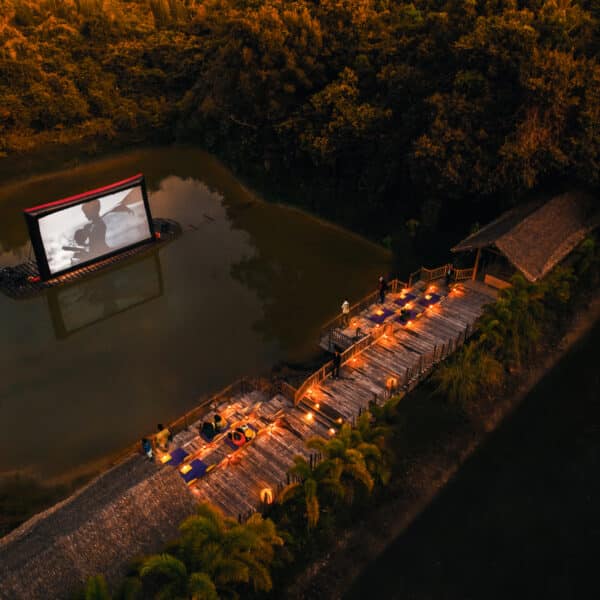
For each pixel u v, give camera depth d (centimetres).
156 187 5391
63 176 5606
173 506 1886
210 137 6038
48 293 3816
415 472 2405
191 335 3356
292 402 2638
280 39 4459
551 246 3241
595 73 3325
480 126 3488
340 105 4262
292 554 2027
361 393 2681
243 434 2405
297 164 4934
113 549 1744
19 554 1709
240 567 1695
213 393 2878
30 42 6538
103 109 6438
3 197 5159
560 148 3450
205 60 6569
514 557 2097
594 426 2652
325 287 3791
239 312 3562
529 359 3009
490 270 3459
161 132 6400
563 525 2216
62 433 2666
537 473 2427
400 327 3106
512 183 3456
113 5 7412
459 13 3762
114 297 3766
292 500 2147
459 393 2716
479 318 3011
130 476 1981
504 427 2644
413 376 2738
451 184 3528
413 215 4188
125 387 2952
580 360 3030
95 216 3938
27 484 2402
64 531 1748
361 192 4534
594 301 3428
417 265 3894
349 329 3100
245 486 2225
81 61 6725
